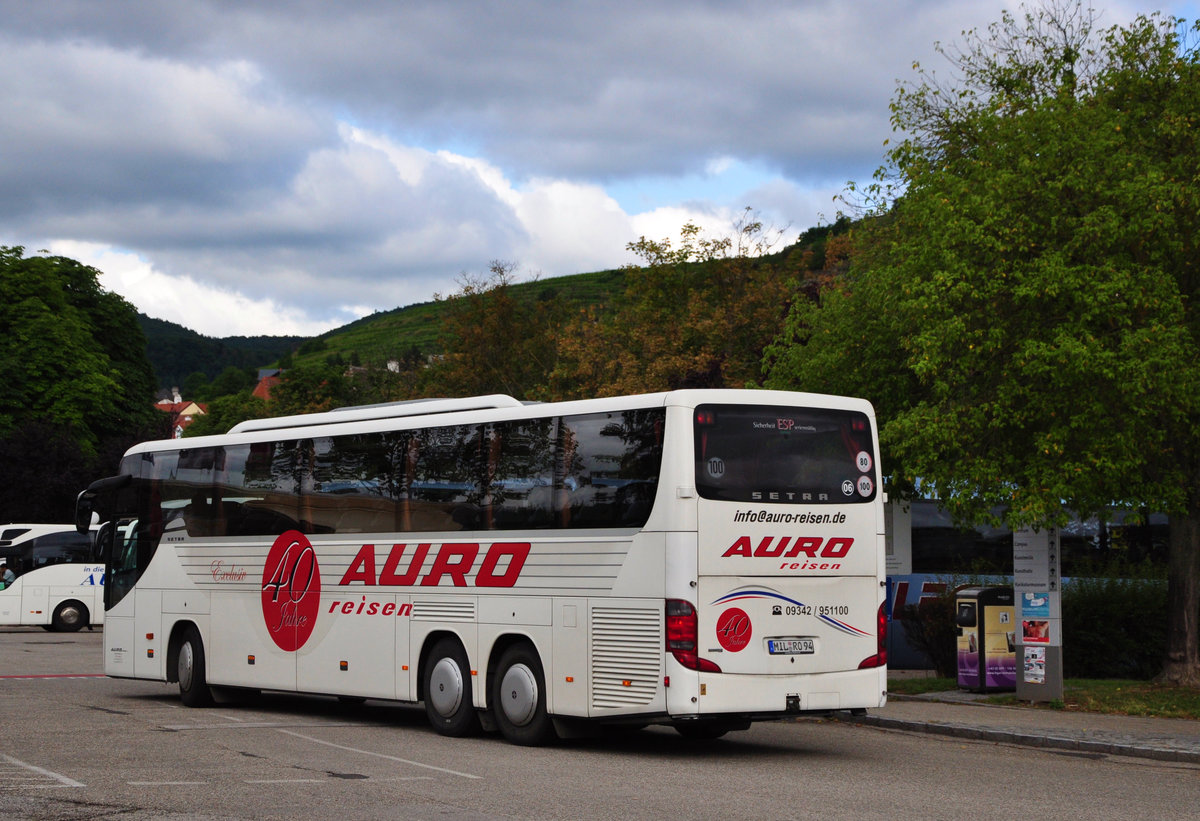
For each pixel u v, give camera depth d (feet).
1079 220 57.06
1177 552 63.77
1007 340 58.54
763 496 42.63
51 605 126.00
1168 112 59.88
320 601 54.03
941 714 54.19
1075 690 60.49
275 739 46.37
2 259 194.49
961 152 68.33
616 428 43.62
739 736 50.03
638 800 32.91
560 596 44.45
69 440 169.78
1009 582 76.59
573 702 43.60
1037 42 69.51
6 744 43.37
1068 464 55.36
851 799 33.53
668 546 41.19
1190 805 33.30
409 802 32.17
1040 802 33.40
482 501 47.85
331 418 56.75
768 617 42.22
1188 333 56.29
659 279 151.33
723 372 119.24
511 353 169.07
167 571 62.18
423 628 49.47
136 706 59.21
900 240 68.49
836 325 69.92
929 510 88.53
